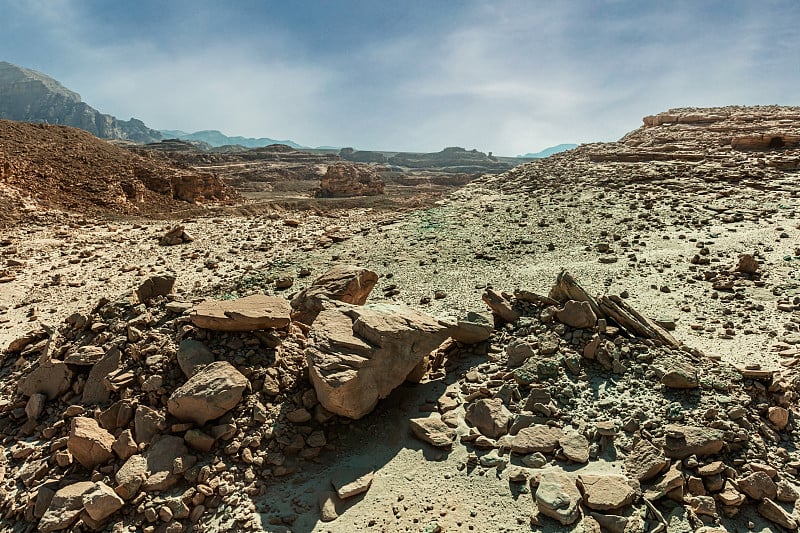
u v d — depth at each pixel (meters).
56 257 21.59
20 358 10.36
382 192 82.75
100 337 9.68
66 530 6.57
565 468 6.88
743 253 15.32
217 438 7.59
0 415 9.05
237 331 9.19
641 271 14.84
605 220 20.77
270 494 6.93
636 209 21.61
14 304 15.93
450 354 10.00
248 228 27.94
